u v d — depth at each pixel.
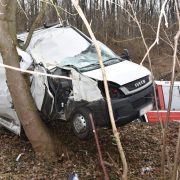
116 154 8.34
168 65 15.33
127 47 21.64
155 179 7.52
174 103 12.64
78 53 8.87
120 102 7.63
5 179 7.48
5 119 9.16
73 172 7.61
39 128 8.09
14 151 8.57
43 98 8.20
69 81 7.91
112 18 23.72
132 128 10.06
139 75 8.09
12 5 7.76
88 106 7.60
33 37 9.44
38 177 7.53
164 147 2.54
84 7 27.45
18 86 7.82
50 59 8.70
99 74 7.79
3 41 7.59
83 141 8.80
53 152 8.15
